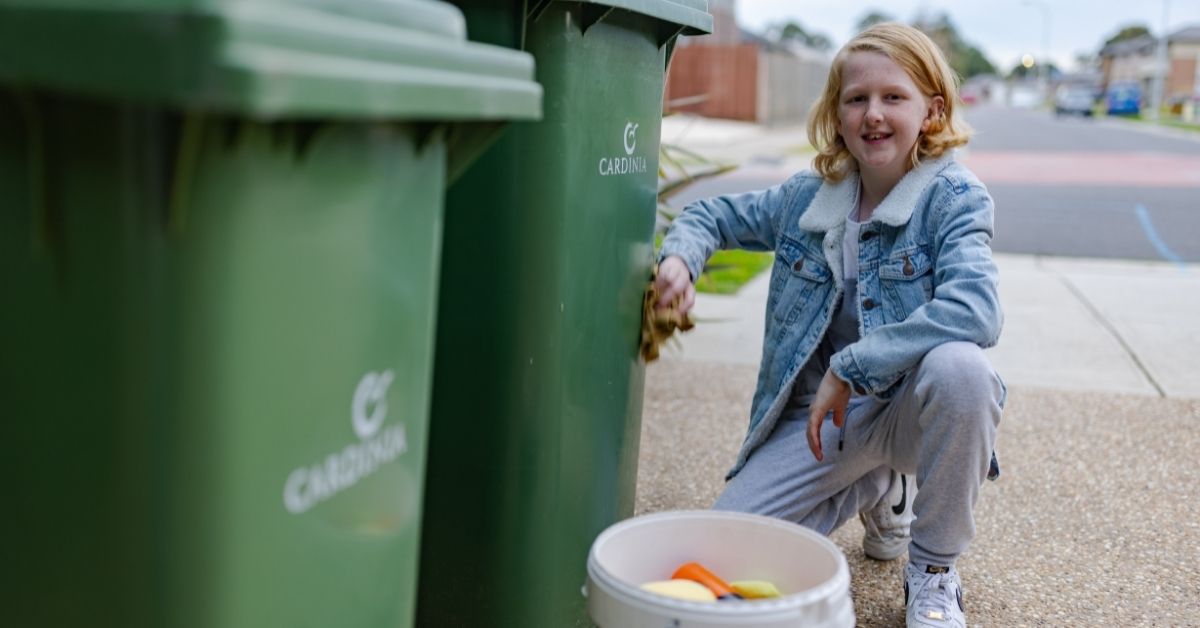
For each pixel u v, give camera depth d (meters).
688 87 28.06
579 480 2.06
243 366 1.05
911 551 2.28
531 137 1.82
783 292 2.40
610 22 1.93
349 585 1.26
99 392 1.04
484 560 2.00
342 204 1.16
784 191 2.45
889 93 2.19
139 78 0.92
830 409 2.18
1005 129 35.16
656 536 1.83
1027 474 3.46
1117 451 3.66
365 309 1.23
